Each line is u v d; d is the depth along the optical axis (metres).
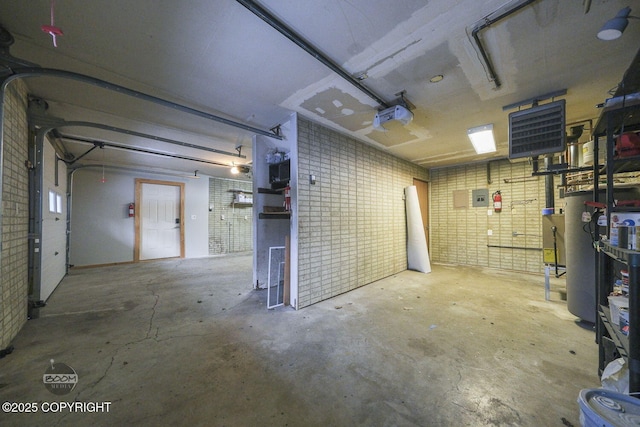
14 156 2.33
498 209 5.40
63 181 4.56
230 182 8.09
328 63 2.07
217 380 1.74
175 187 6.94
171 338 2.35
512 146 2.69
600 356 1.78
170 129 3.69
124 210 6.09
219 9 1.59
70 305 3.21
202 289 3.98
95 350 2.12
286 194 3.56
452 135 3.95
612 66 2.17
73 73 1.98
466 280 4.44
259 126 3.60
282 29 1.69
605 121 1.89
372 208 4.46
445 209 6.19
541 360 1.98
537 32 1.79
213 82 2.45
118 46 1.93
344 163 3.89
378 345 2.22
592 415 0.92
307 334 2.44
